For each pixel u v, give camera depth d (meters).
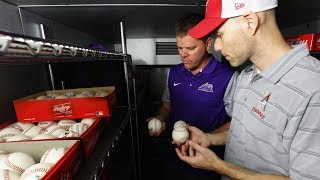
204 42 1.17
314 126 0.55
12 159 0.59
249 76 0.81
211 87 1.24
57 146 0.64
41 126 0.85
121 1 0.89
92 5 0.92
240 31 0.64
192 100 1.29
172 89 1.37
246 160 0.79
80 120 0.92
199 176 1.34
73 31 1.47
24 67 1.09
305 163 0.56
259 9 0.61
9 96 0.98
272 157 0.69
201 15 1.14
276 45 0.66
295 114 0.58
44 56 0.40
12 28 0.88
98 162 0.68
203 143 1.00
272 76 0.65
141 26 1.50
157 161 1.95
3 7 0.83
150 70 2.23
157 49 2.16
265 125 0.69
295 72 0.61
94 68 1.34
